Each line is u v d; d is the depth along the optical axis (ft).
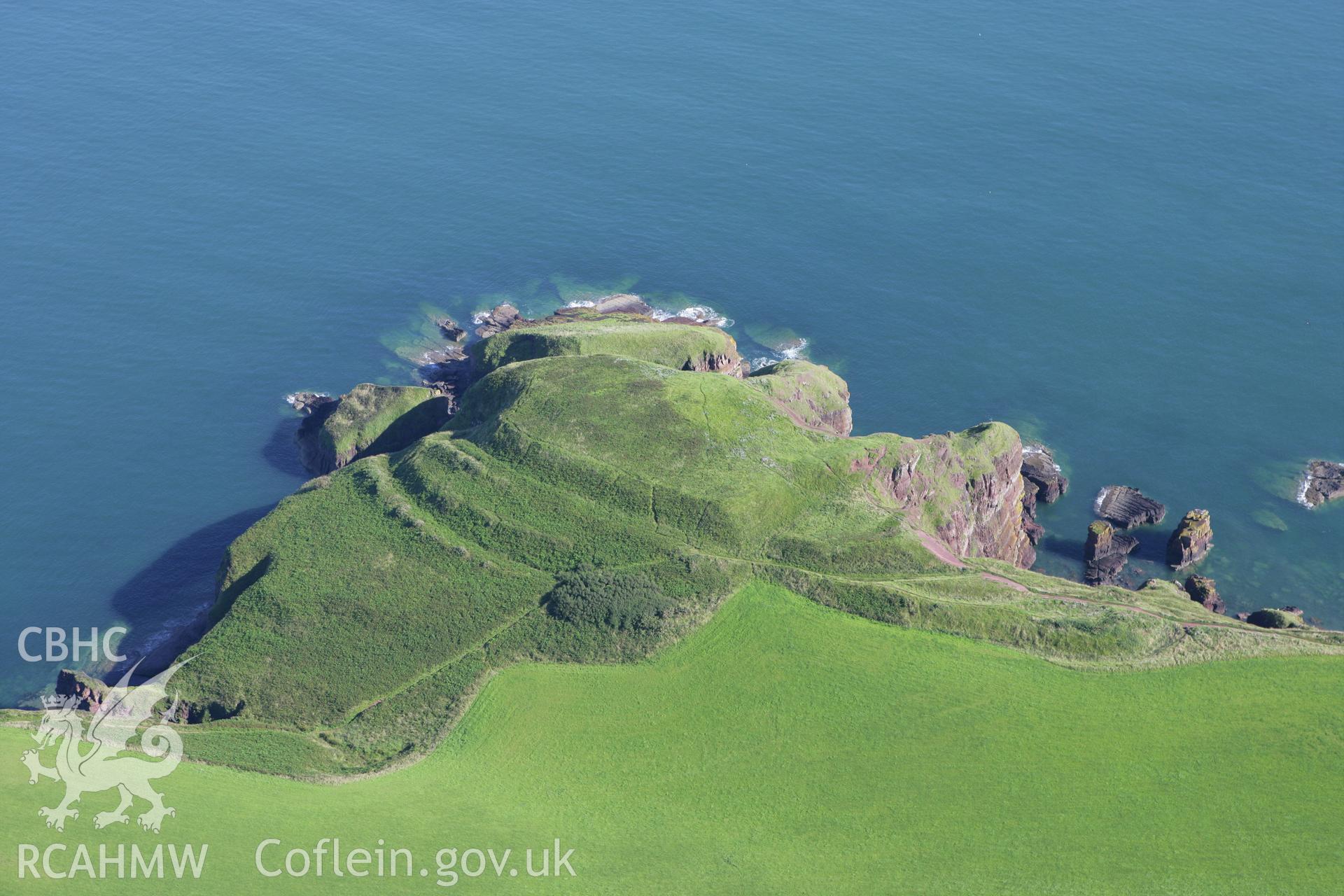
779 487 475.31
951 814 362.74
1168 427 613.93
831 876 344.28
